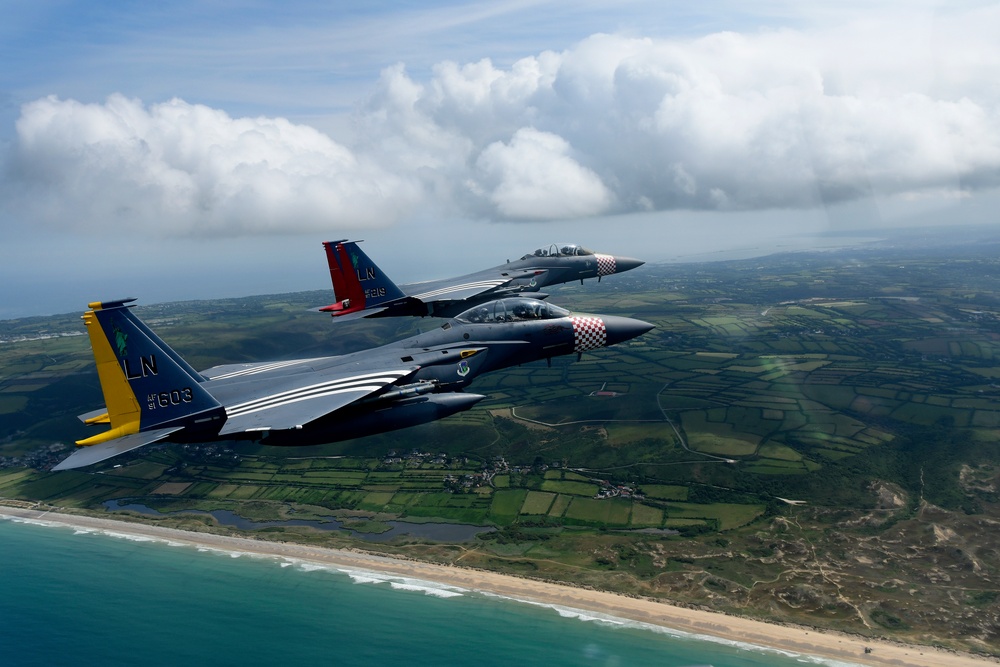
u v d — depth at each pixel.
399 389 25.98
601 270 56.38
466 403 26.64
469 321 29.91
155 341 22.00
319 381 25.45
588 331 31.50
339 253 47.81
